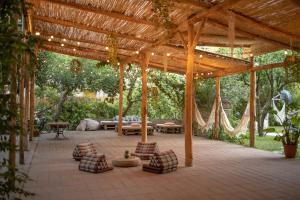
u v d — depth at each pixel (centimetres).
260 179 559
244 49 916
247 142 1111
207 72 1242
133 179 550
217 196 457
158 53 999
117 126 1402
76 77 1571
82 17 753
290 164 698
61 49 1212
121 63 1257
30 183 516
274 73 1286
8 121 262
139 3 615
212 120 1208
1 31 248
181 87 1473
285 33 645
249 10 561
